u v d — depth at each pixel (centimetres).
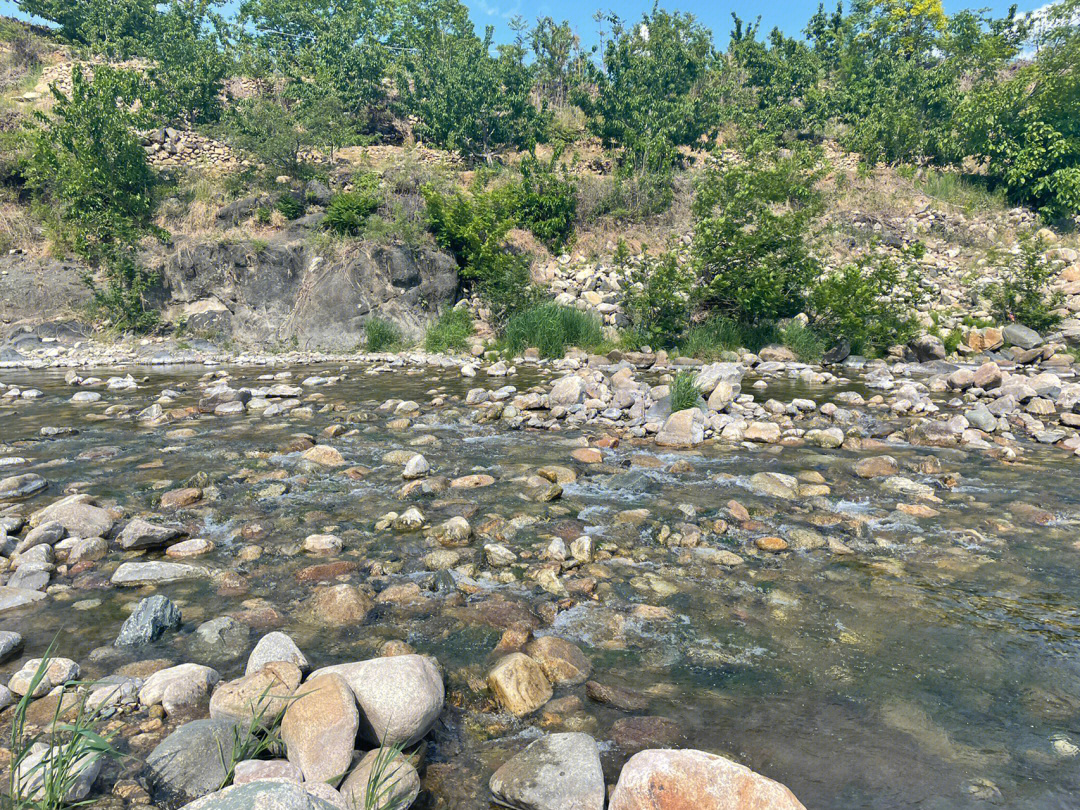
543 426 778
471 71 2562
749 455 645
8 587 359
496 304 1709
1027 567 383
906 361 1366
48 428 765
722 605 342
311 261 1756
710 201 1503
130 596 355
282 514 481
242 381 1211
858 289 1385
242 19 3053
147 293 1753
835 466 601
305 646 302
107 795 211
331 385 1144
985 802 206
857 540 427
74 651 299
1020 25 3014
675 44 2902
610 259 2075
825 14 3578
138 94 2156
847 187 2434
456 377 1230
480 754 234
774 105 2998
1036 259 1612
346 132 2400
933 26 3344
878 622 322
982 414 746
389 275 1750
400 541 428
